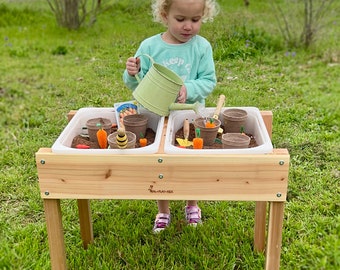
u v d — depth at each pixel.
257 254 2.28
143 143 1.87
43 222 2.63
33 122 3.95
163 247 2.36
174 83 1.91
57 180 1.73
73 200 2.83
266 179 1.68
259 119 1.98
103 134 1.83
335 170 3.10
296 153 3.31
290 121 3.89
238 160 1.66
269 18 7.36
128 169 1.70
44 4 8.87
